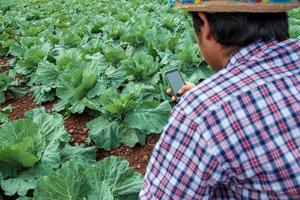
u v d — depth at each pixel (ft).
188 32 21.12
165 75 8.64
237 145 3.71
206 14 3.96
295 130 3.74
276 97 3.80
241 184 3.89
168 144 3.97
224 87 3.90
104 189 8.52
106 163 9.45
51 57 21.03
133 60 16.98
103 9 37.93
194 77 15.78
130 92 13.25
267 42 4.01
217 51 4.18
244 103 3.77
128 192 9.14
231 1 3.71
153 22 26.43
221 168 3.75
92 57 18.94
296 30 19.49
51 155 10.53
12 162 10.42
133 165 12.36
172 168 3.95
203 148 3.75
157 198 4.15
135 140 12.85
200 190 3.89
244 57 4.00
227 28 3.88
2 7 46.57
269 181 3.76
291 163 3.69
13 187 9.98
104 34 26.53
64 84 15.65
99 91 15.10
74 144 13.74
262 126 3.73
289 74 3.90
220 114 3.76
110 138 13.03
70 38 23.29
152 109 13.20
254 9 3.73
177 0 4.13
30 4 49.26
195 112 3.86
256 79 3.87
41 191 8.34
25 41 23.70
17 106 17.51
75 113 15.38
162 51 19.92
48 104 17.31
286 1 3.75
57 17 36.83
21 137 10.97
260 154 3.70
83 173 9.20
